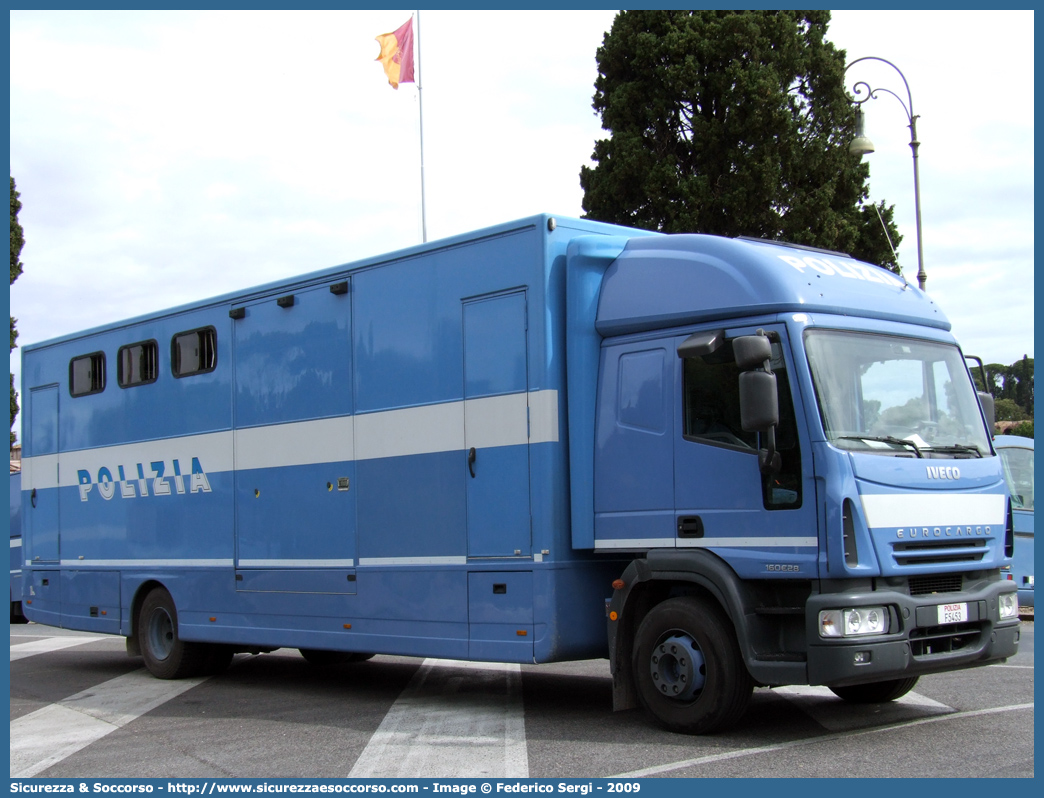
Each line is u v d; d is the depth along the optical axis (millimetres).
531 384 8195
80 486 13156
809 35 27062
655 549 7660
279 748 7641
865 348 7480
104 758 7613
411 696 9844
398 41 28922
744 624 7066
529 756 6938
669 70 25859
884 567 6883
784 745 6984
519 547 8188
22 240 29984
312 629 10000
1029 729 7371
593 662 12148
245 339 10992
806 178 25969
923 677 9844
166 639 11914
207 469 11328
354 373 9734
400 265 9383
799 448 7004
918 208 18297
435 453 8914
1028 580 14867
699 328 7641
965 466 7594
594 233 8555
